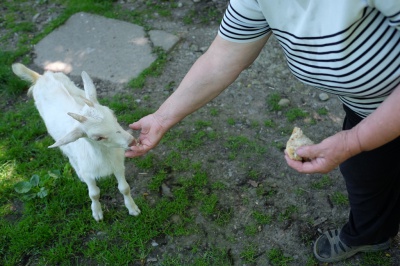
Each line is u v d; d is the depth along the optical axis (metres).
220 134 3.54
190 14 4.83
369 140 1.51
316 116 3.65
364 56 1.46
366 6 1.35
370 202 2.25
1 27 4.86
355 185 2.22
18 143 3.54
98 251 2.83
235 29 1.78
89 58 4.33
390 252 2.69
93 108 2.38
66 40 4.57
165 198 3.11
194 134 3.54
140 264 2.76
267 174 3.23
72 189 3.16
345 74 1.53
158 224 2.95
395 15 1.31
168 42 4.43
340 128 3.54
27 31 4.77
